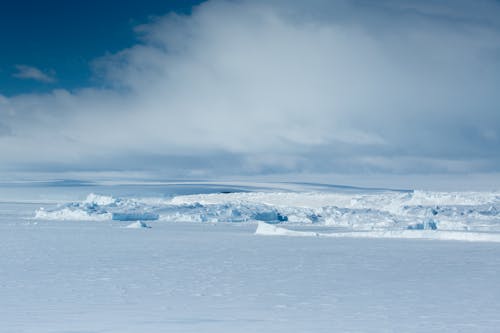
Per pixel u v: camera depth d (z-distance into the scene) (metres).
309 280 25.06
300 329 14.23
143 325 14.54
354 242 52.31
